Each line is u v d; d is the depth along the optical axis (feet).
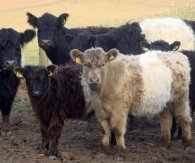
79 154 38.60
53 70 37.47
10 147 40.81
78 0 288.71
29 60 126.93
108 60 36.96
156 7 250.37
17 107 58.18
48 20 55.83
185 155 38.75
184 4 251.39
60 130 38.42
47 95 37.65
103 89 37.42
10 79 47.47
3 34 47.88
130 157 37.83
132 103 38.60
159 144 42.50
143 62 39.93
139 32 52.70
